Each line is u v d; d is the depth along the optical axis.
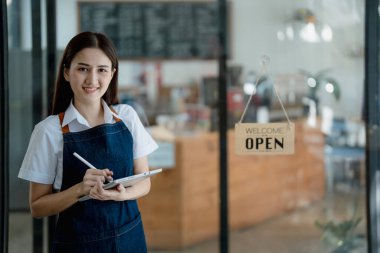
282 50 4.16
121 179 1.85
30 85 3.10
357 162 3.94
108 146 1.98
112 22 5.52
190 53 5.61
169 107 5.25
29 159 1.98
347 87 3.96
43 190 2.00
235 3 4.31
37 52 3.13
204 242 4.02
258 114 4.00
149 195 4.04
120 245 1.99
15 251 3.00
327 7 4.00
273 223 3.97
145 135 2.12
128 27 5.55
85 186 1.86
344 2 3.92
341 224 3.80
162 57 5.69
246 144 2.95
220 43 4.28
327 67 4.02
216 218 4.02
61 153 1.97
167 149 4.14
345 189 3.94
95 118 2.05
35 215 2.00
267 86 4.10
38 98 3.11
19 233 3.03
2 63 2.69
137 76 5.55
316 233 3.89
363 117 3.64
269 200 3.97
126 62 5.57
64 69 2.03
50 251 3.06
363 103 3.56
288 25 4.19
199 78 5.47
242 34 4.26
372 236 3.45
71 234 1.97
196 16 5.61
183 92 5.37
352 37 3.90
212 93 5.25
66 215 1.99
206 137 4.21
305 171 3.95
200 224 4.04
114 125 2.02
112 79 2.12
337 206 3.92
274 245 3.90
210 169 4.07
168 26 5.66
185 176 4.09
